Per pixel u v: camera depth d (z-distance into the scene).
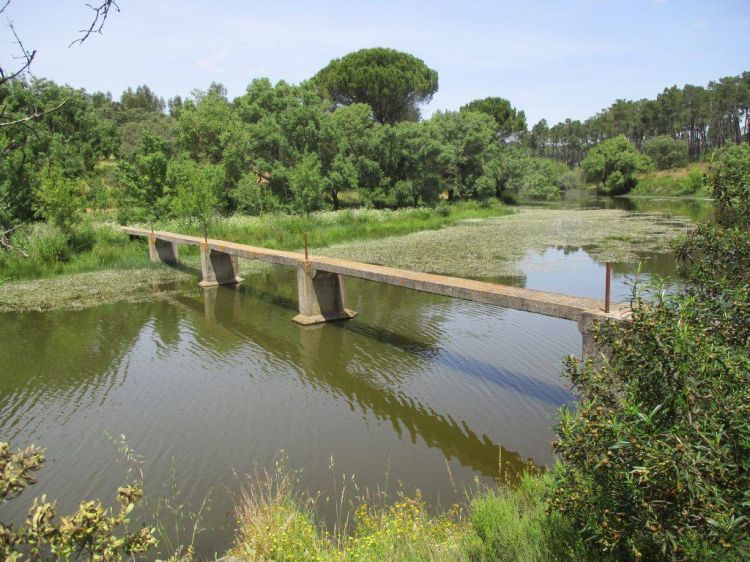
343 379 8.68
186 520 5.20
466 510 5.09
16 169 18.50
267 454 6.43
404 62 47.19
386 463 6.15
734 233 4.48
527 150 60.62
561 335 10.25
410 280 9.41
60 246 18.67
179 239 17.61
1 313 13.11
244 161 33.62
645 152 71.81
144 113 63.25
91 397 8.23
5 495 2.15
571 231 26.20
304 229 25.25
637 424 2.78
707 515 2.51
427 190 38.09
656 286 3.51
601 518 2.92
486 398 7.66
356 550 3.88
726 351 3.09
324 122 35.06
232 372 9.13
